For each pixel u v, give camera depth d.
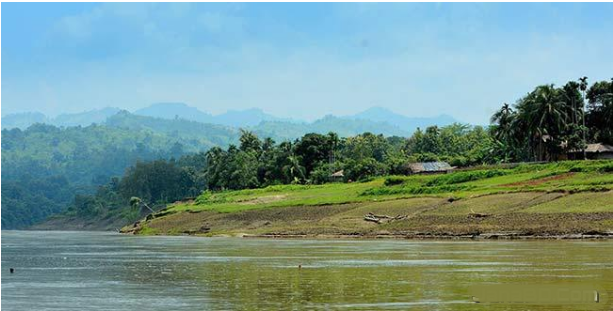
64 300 49.72
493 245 96.75
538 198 126.88
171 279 61.69
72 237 190.25
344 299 48.19
